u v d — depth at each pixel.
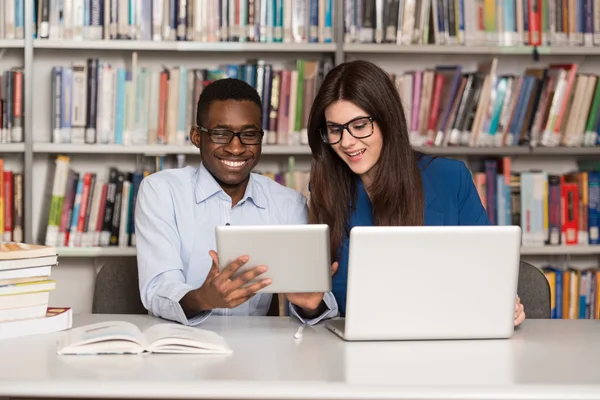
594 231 3.00
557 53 2.97
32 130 2.82
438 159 2.08
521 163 3.28
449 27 2.93
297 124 2.90
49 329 1.53
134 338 1.34
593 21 2.99
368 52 3.16
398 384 1.12
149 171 2.95
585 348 1.39
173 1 2.84
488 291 1.44
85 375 1.16
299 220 2.06
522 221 2.98
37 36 2.82
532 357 1.31
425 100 2.93
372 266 1.40
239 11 2.86
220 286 1.46
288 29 2.88
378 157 1.90
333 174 1.95
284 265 1.43
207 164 1.95
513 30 2.97
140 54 3.11
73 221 2.84
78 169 3.11
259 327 1.60
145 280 1.79
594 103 2.99
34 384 1.12
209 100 1.92
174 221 1.92
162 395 1.11
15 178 2.82
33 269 1.52
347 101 1.82
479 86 2.95
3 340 1.45
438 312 1.43
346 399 1.10
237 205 2.01
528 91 2.97
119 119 2.85
